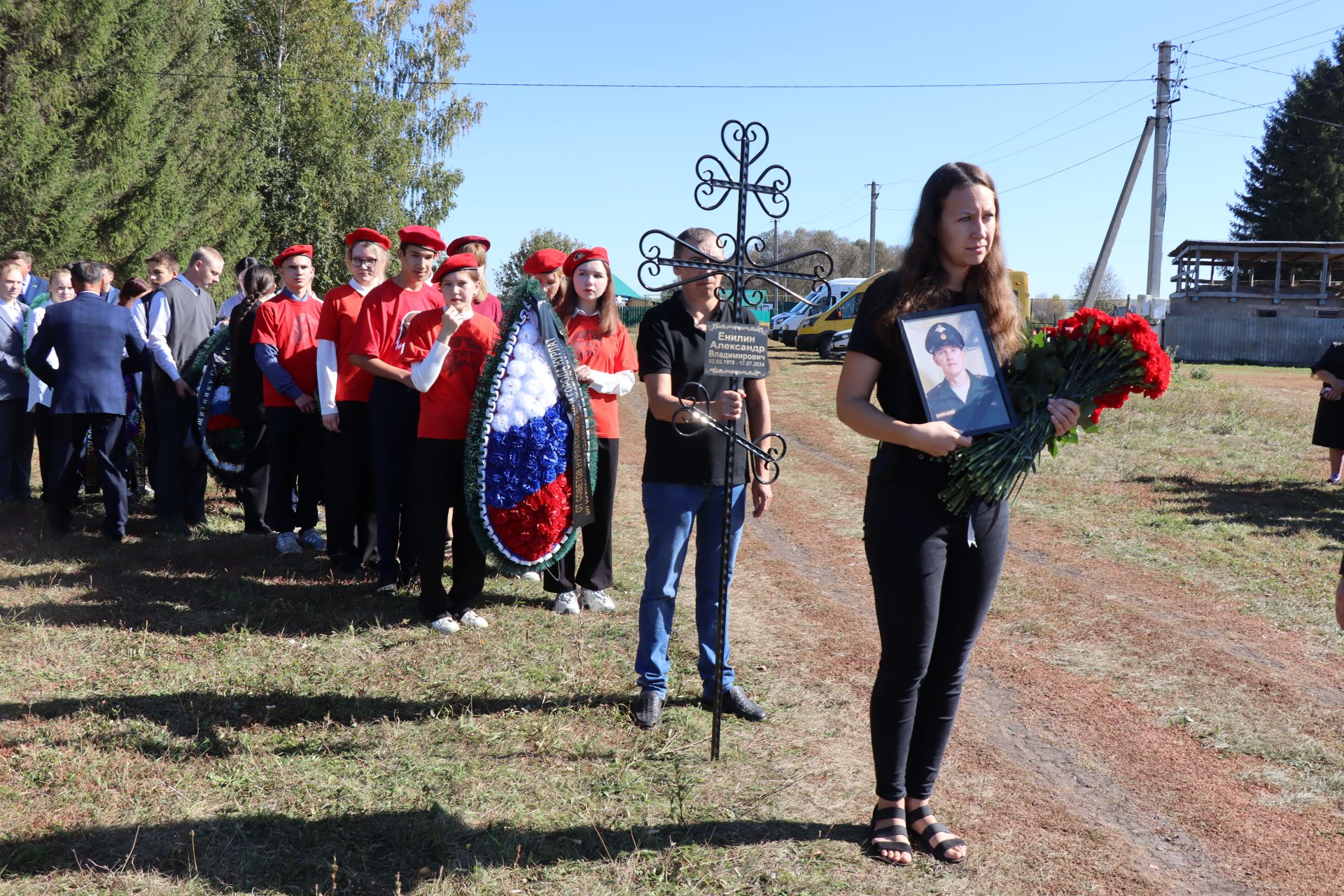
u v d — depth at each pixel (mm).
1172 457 10891
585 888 3002
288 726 4141
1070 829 3426
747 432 4336
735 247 3773
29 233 18656
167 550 6883
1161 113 29781
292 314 6969
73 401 7035
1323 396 9453
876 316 2980
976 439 2891
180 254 23906
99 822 3303
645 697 4250
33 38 19000
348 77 32406
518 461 5164
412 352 5594
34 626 5207
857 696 4570
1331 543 7371
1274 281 40156
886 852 3152
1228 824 3488
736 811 3467
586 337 5691
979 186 2910
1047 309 48531
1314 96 51125
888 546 2988
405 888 2996
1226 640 5418
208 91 24453
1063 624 5680
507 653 5020
